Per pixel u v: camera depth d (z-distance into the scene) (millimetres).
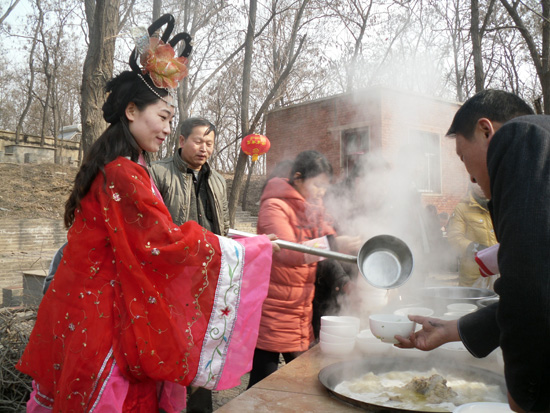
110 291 1347
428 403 1245
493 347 1201
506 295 845
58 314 1356
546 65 7121
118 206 1352
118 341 1325
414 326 1389
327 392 1305
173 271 1363
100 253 1362
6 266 7469
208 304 1399
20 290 4973
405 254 1593
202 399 2432
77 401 1280
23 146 20484
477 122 1090
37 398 1438
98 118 3676
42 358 1409
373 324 1417
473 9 7484
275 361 2223
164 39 1569
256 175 18016
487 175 1117
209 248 1400
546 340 820
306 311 2211
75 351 1294
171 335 1331
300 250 1599
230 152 18469
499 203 910
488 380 1410
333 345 1669
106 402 1280
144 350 1305
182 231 1379
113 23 3684
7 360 2508
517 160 881
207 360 1387
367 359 1537
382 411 1145
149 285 1322
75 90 22812
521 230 830
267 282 1515
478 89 7484
